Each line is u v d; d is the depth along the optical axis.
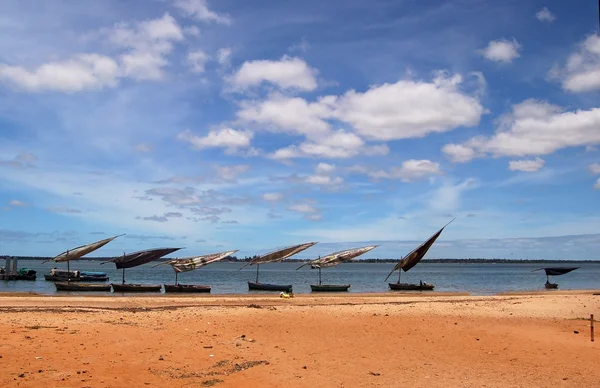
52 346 18.69
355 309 35.75
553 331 25.83
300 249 73.12
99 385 14.19
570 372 17.47
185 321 27.52
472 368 17.94
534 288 90.31
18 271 87.50
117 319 27.53
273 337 23.16
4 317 26.36
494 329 26.48
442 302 43.75
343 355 19.66
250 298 49.19
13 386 13.53
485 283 112.19
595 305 40.56
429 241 55.66
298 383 15.47
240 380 15.51
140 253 64.31
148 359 17.58
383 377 16.52
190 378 15.49
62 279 81.69
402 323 28.44
